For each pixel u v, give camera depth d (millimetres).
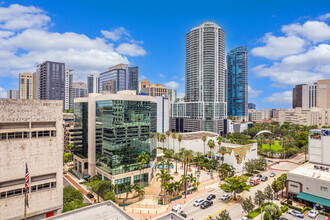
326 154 91875
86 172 102438
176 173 108562
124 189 74812
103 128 86500
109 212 42562
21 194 43281
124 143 83250
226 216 51219
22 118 43469
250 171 108750
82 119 105375
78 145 110312
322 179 70688
